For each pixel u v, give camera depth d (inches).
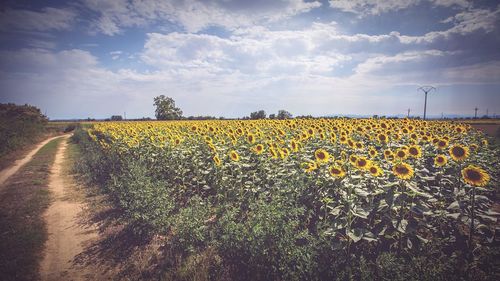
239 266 233.6
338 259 211.3
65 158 865.5
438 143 347.9
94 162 618.8
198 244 267.7
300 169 319.9
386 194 234.7
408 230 209.0
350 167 294.2
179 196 392.2
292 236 227.6
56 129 2625.5
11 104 2116.1
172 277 229.0
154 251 271.0
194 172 412.2
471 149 417.4
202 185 406.0
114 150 643.5
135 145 596.7
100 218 359.3
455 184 286.5
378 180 267.7
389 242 242.2
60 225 344.8
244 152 424.5
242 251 237.9
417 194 234.1
